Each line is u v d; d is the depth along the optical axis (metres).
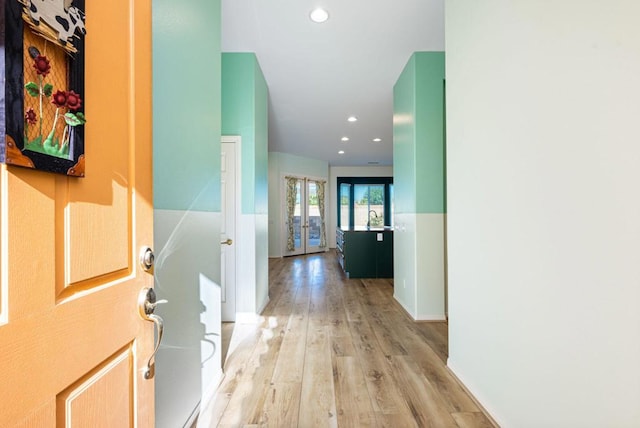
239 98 3.25
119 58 0.79
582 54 1.07
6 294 0.50
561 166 1.16
